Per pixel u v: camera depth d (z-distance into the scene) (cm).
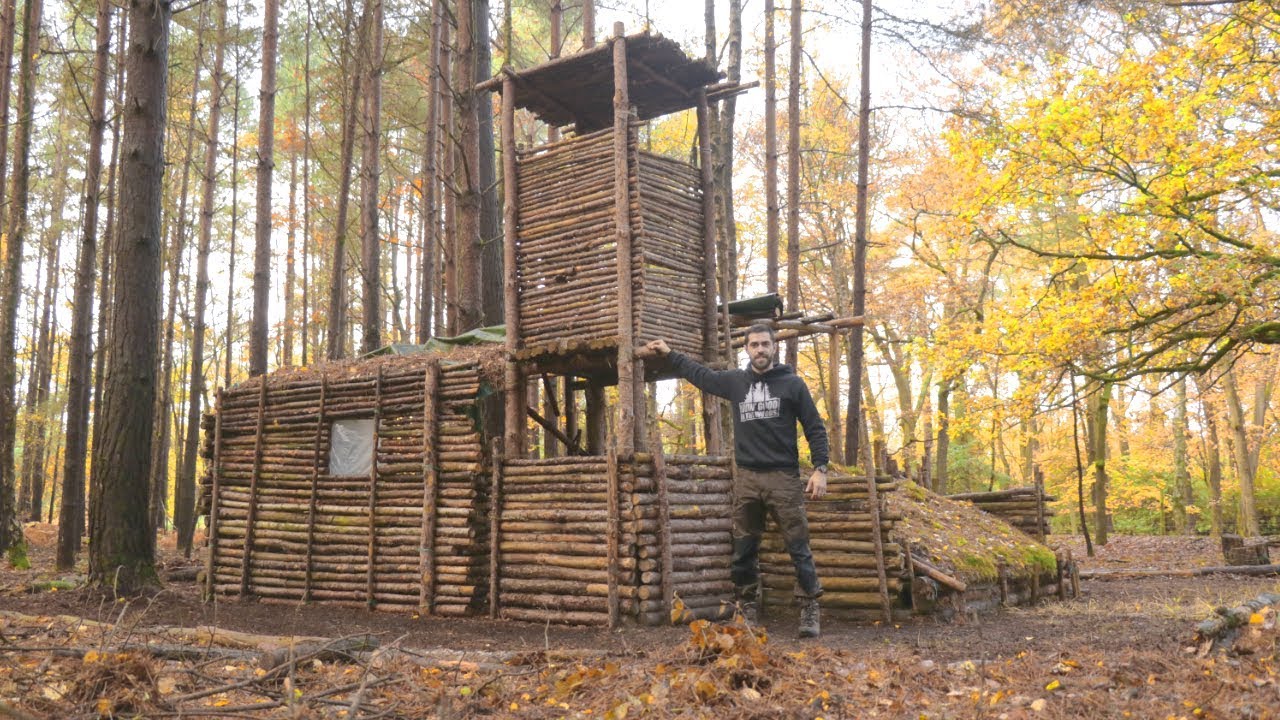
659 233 872
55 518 3095
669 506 780
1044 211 1766
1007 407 1281
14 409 1379
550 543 806
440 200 2188
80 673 376
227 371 2219
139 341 894
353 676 440
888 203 2236
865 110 1340
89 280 1372
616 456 771
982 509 1168
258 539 994
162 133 921
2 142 1486
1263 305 1068
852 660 472
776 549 830
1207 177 1085
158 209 916
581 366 885
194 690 406
